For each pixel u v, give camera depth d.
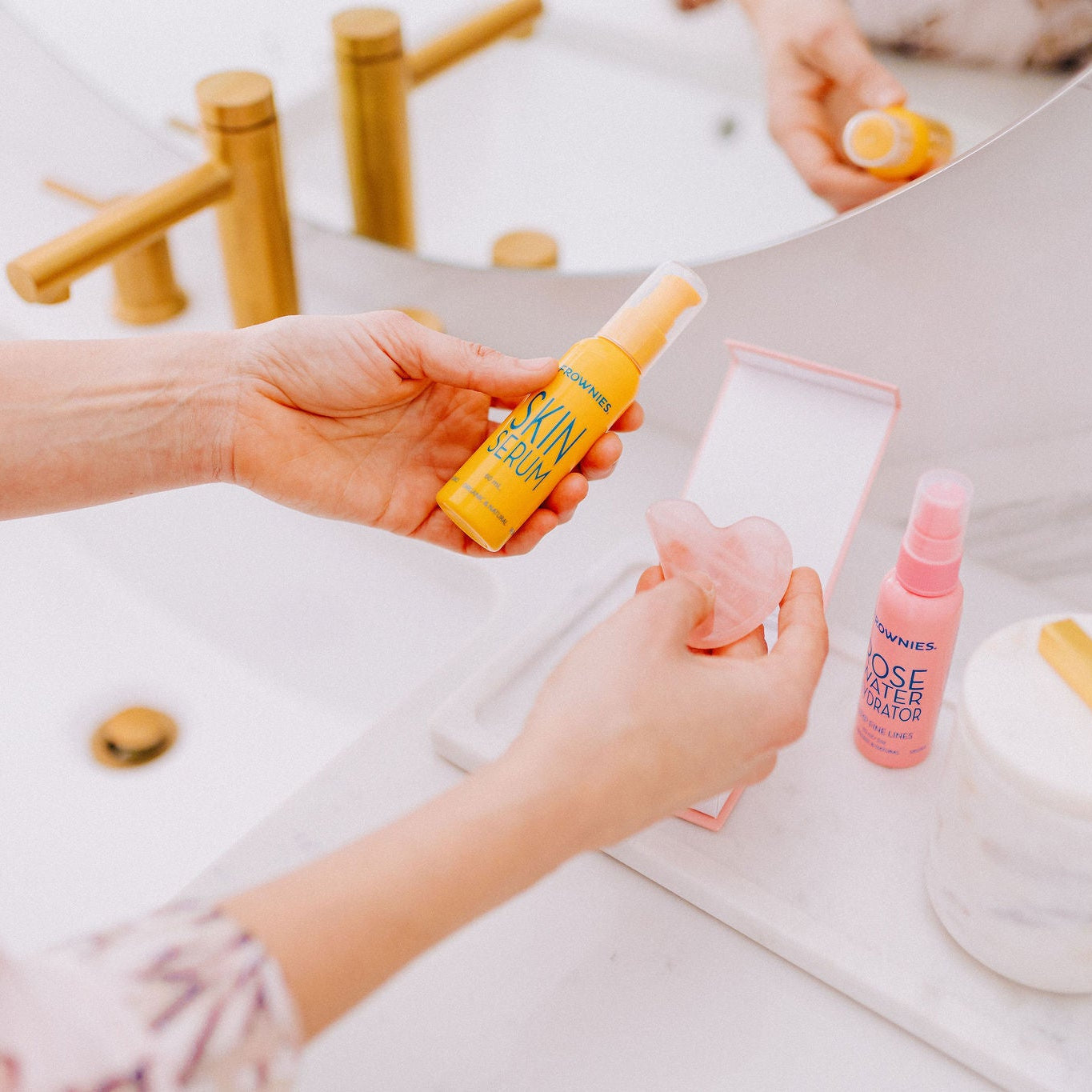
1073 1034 0.47
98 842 0.70
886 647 0.53
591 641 0.44
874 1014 0.49
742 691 0.44
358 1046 0.48
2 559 0.86
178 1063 0.28
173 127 0.88
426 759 0.60
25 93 0.98
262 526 0.84
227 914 0.33
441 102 0.73
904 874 0.53
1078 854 0.42
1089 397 0.61
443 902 0.36
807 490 0.59
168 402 0.59
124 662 0.82
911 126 0.57
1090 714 0.44
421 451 0.63
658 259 0.70
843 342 0.67
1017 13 0.51
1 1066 0.26
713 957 0.51
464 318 0.84
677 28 0.62
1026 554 0.68
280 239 0.79
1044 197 0.56
